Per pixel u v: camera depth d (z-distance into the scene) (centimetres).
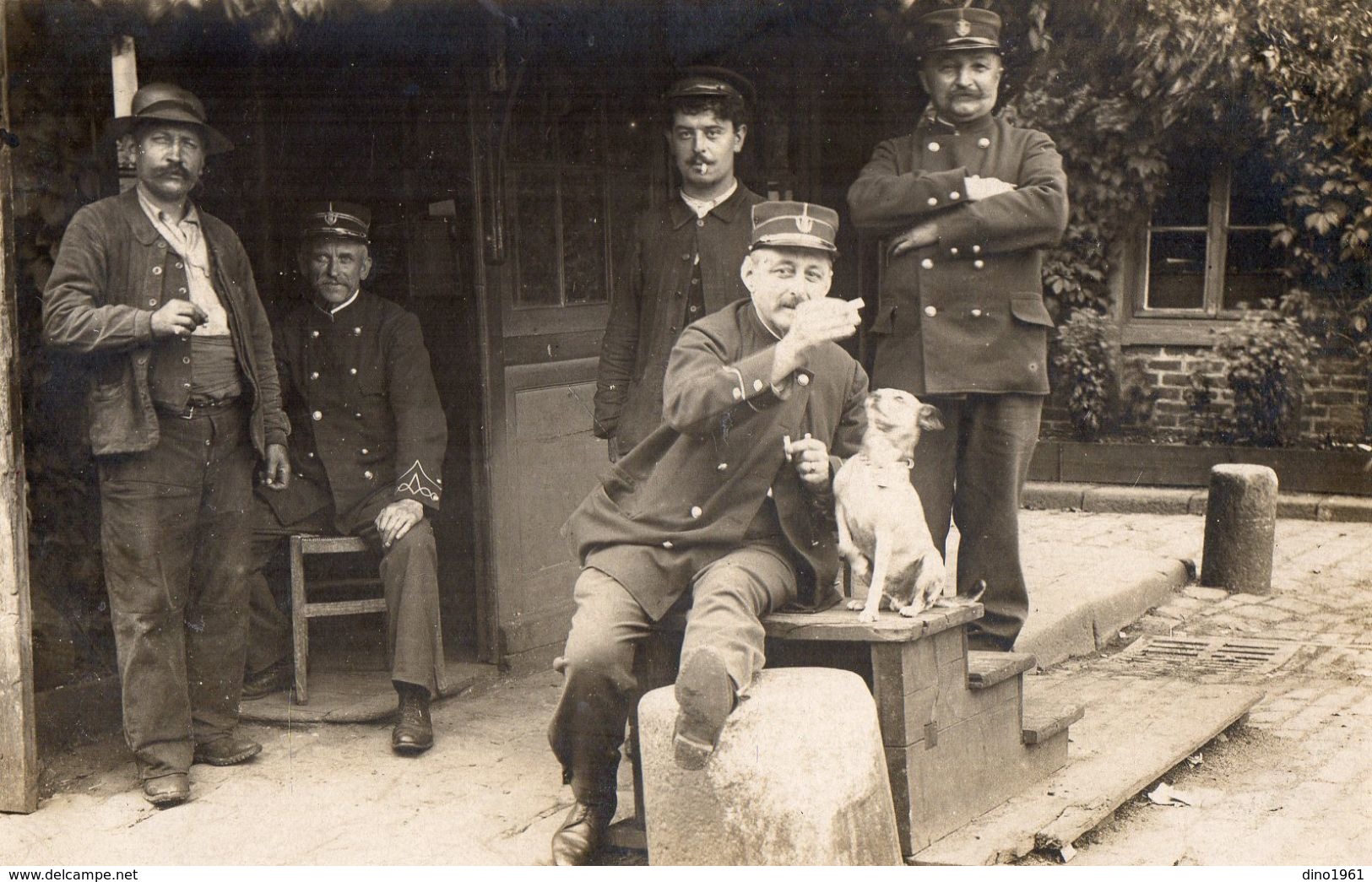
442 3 443
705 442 335
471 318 476
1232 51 843
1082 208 927
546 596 505
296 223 498
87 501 441
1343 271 890
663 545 334
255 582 460
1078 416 939
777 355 317
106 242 381
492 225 470
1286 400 899
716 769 296
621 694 327
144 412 374
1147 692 493
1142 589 649
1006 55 483
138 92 389
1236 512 688
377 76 476
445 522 502
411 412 451
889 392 338
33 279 433
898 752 320
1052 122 917
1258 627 621
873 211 441
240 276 414
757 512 338
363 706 449
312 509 461
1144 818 380
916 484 457
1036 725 381
